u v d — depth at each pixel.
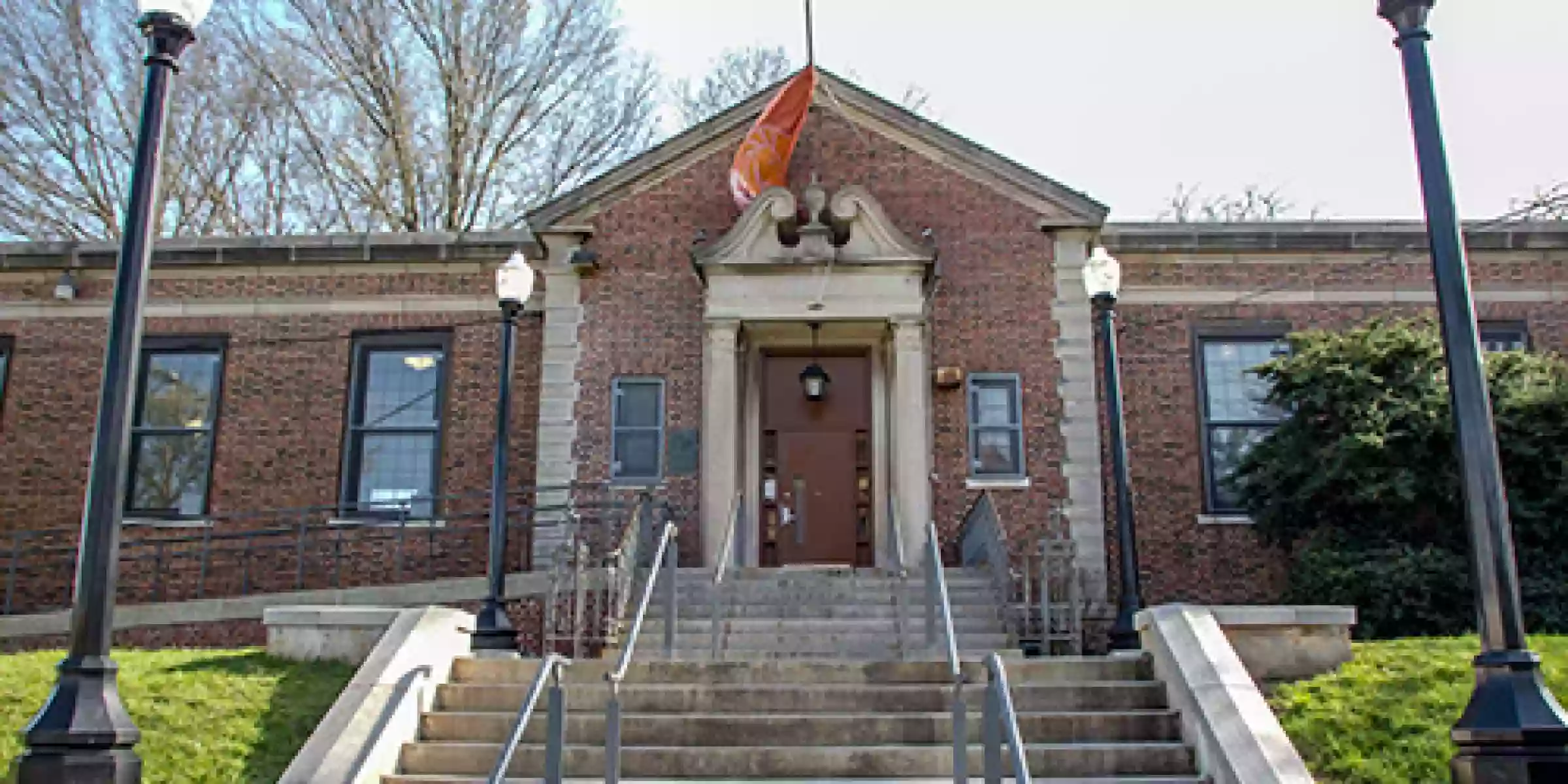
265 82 26.94
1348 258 17.39
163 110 7.52
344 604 15.02
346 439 17.08
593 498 15.92
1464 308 6.77
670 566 11.11
